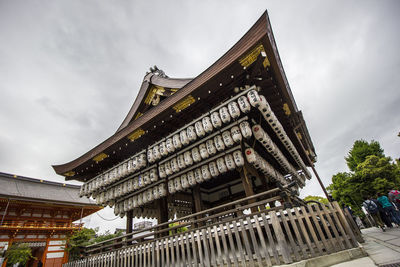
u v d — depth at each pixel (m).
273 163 11.57
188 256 6.81
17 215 26.08
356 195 31.50
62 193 33.75
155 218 12.66
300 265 4.88
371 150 38.69
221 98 8.12
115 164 11.93
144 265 8.06
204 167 8.39
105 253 10.01
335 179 37.25
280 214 5.64
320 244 5.24
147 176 9.91
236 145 7.95
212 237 6.52
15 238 24.33
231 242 6.08
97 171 12.57
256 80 7.16
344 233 5.45
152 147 9.37
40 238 26.14
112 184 11.51
